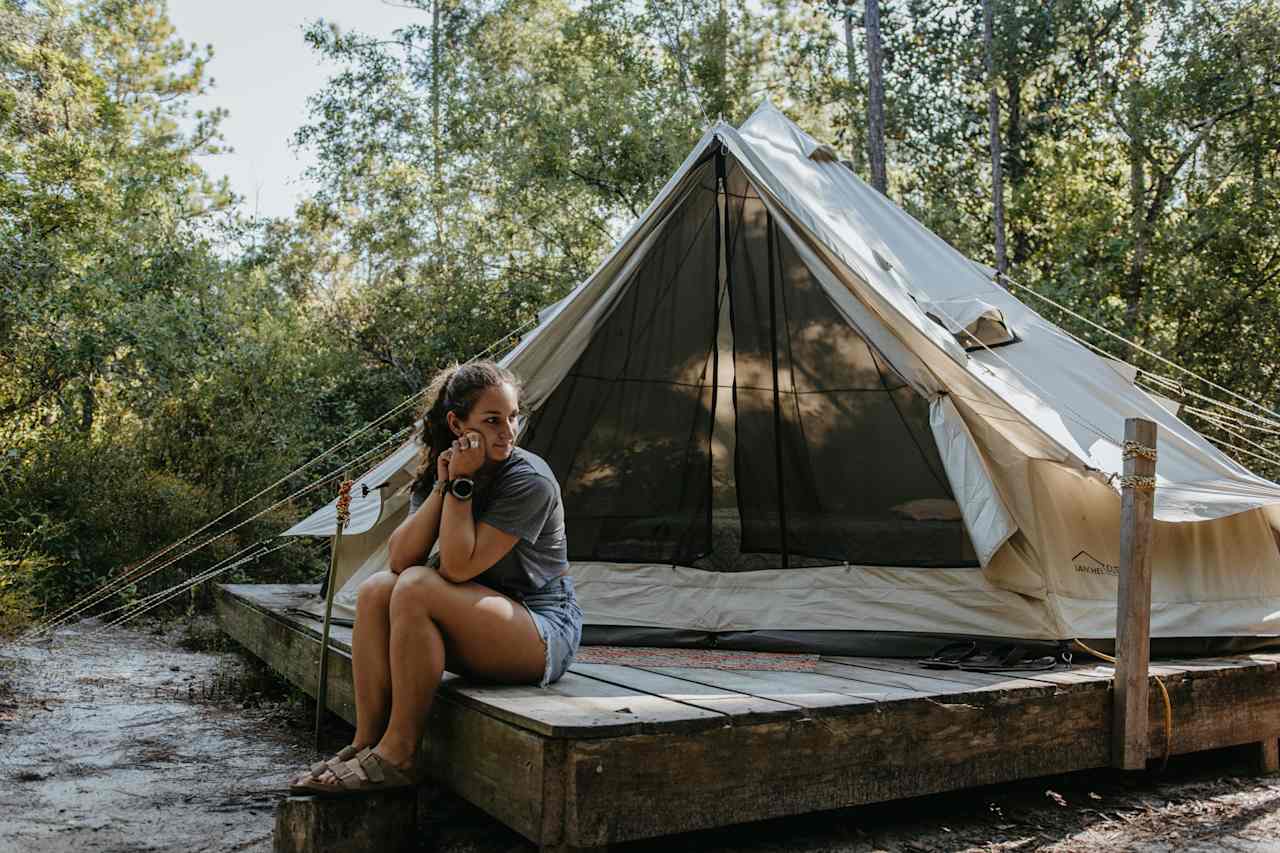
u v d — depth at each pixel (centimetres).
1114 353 1202
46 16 1144
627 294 439
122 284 987
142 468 837
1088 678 320
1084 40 1440
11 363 881
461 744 262
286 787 332
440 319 1349
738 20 1493
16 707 452
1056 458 350
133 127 1781
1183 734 336
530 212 1388
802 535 426
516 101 1430
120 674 543
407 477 423
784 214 405
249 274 1245
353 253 1469
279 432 961
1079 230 1298
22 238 877
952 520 399
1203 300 1215
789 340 448
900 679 320
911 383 384
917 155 1606
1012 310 512
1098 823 297
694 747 241
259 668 524
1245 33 1216
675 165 1330
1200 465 452
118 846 272
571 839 225
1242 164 1297
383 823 250
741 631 408
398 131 1541
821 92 1579
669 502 444
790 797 255
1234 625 402
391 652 249
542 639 270
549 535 274
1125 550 318
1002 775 293
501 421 261
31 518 762
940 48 1547
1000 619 376
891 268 425
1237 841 281
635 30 1484
